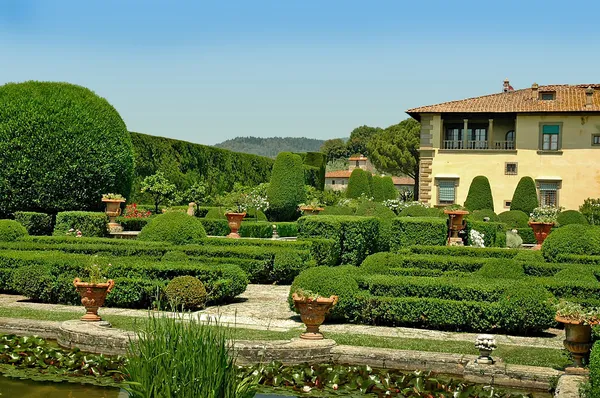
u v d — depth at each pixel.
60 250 18.88
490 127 42.31
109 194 26.25
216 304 15.28
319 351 10.52
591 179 40.47
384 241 25.52
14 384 9.18
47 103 26.28
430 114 42.78
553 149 41.12
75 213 23.95
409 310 13.05
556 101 41.75
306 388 9.08
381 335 12.27
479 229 28.31
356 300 13.30
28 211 26.08
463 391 8.75
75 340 11.09
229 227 29.30
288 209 37.94
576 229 18.34
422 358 10.22
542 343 11.98
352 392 9.01
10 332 12.02
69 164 26.17
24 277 15.32
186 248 18.94
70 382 9.30
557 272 16.17
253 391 7.19
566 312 9.76
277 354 10.36
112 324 12.42
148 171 37.72
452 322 12.83
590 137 40.44
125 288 14.56
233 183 47.66
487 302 12.91
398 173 72.94
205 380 6.33
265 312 14.42
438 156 42.62
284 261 18.59
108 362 9.88
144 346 6.51
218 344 6.67
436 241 22.80
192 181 41.97
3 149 25.66
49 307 14.70
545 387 9.41
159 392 6.21
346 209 31.20
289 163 37.94
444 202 42.50
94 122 26.91
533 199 39.50
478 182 39.94
